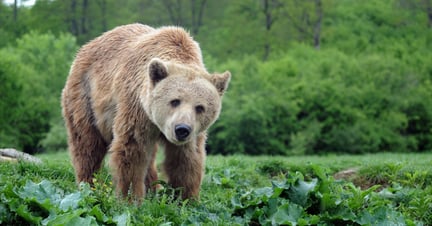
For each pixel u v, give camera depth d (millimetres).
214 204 7398
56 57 40031
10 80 34125
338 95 35156
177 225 6699
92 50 8438
